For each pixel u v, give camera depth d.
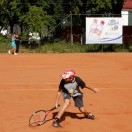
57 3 48.69
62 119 11.63
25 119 11.70
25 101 14.48
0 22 48.16
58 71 23.95
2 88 17.47
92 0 48.50
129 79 20.45
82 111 11.52
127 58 33.59
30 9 43.88
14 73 23.03
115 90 16.95
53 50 42.28
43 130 10.45
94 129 10.59
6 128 10.69
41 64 28.36
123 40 46.66
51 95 15.68
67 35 49.81
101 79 20.42
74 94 11.04
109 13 50.09
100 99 14.85
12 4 45.03
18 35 42.94
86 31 40.22
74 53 39.66
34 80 20.00
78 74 22.52
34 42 45.03
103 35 40.25
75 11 49.16
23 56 35.59
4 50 41.97
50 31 45.38
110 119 11.73
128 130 10.52
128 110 12.98
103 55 36.88
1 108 13.25
